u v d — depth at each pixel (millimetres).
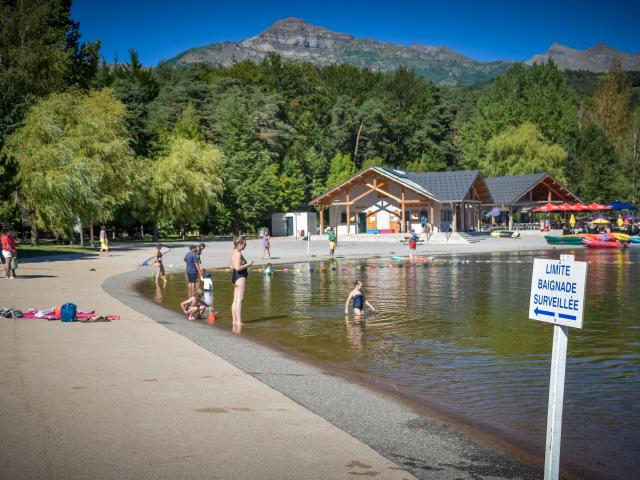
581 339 12578
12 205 43656
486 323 14680
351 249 48938
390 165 114625
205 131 87188
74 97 51125
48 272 27609
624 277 26594
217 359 9648
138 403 6977
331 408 7094
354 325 14453
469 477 5254
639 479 5727
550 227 75625
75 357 9539
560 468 5969
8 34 53062
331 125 115375
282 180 88812
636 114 124688
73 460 5219
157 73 140500
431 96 126250
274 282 25469
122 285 22766
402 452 5742
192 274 19891
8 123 48938
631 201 95562
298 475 5004
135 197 56625
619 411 7723
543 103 101812
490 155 88812
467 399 8148
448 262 36781
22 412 6566
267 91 108375
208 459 5301
